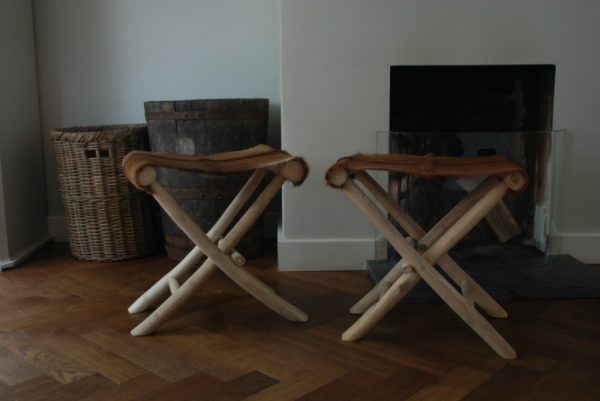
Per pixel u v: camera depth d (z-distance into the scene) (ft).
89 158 8.47
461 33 7.89
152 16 9.73
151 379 4.90
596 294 6.91
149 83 9.88
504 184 5.34
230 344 5.63
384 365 5.14
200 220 8.62
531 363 5.16
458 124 8.45
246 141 8.46
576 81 8.02
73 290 7.42
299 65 7.93
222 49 9.78
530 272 7.54
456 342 5.65
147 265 8.64
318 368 5.09
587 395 4.56
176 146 8.39
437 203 7.17
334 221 8.21
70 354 5.43
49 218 10.29
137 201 8.87
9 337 5.86
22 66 9.36
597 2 7.88
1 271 8.39
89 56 9.86
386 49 7.91
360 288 7.40
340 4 7.83
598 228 8.31
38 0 9.73
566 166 7.55
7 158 8.77
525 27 7.89
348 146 8.07
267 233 10.31
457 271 6.09
